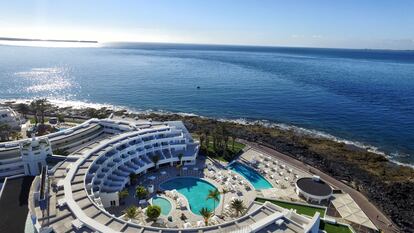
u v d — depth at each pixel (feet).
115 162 265.95
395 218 242.58
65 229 160.25
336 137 443.32
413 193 283.18
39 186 199.11
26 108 461.37
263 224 163.84
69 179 211.00
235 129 442.09
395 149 402.93
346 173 314.96
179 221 215.51
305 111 565.94
